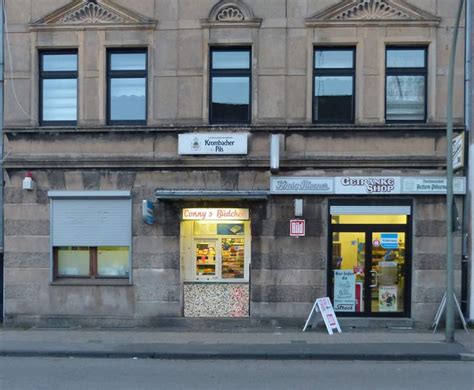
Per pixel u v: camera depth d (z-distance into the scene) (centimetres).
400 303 1239
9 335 1146
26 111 1273
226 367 903
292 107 1237
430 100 1225
